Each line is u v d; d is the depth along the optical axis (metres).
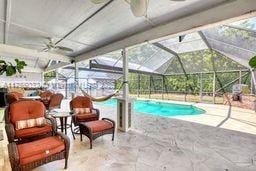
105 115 6.38
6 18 3.46
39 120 3.20
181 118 5.81
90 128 3.23
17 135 2.86
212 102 9.45
